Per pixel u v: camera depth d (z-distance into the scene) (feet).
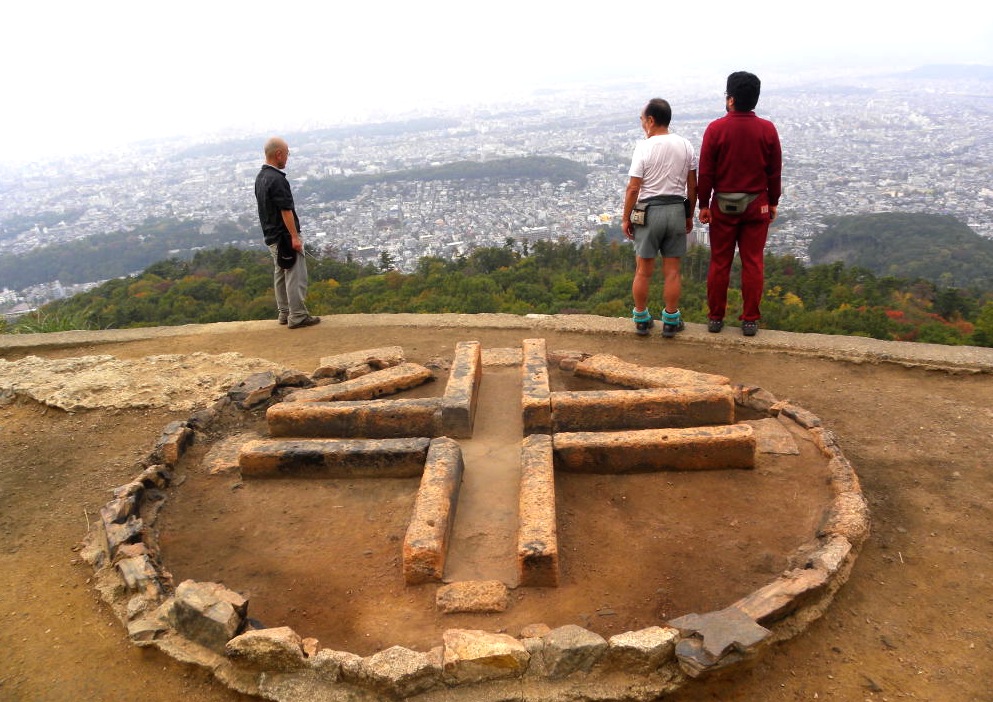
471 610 10.22
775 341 20.42
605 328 22.67
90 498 14.29
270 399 17.84
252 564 11.75
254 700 9.08
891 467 14.10
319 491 13.83
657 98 19.40
